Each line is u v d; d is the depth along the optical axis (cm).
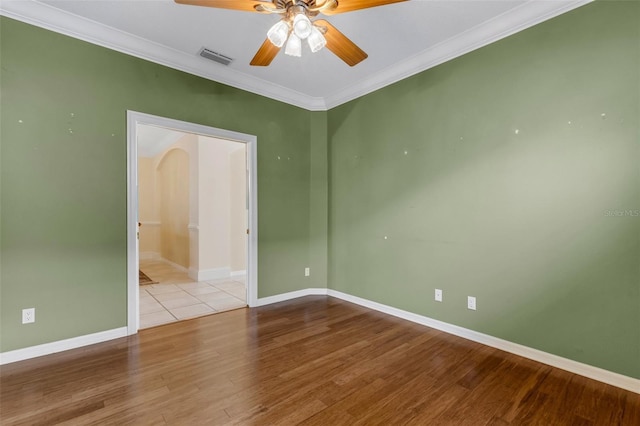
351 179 362
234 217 522
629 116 181
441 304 276
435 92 279
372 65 302
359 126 352
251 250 342
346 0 155
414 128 296
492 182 241
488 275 243
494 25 234
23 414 159
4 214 211
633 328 180
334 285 387
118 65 256
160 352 231
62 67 232
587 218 196
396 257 314
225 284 454
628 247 182
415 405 169
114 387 184
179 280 480
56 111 229
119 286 257
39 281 223
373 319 305
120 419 156
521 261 225
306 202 392
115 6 217
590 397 175
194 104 298
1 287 210
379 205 331
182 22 235
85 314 241
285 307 343
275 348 239
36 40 222
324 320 302
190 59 288
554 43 209
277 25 167
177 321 296
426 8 218
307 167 393
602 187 190
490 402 171
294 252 380
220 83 316
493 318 241
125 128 259
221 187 502
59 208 230
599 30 191
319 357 224
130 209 262
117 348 237
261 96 349
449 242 269
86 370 204
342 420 157
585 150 197
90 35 241
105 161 250
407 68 297
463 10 221
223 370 206
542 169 215
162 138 564
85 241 241
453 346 242
